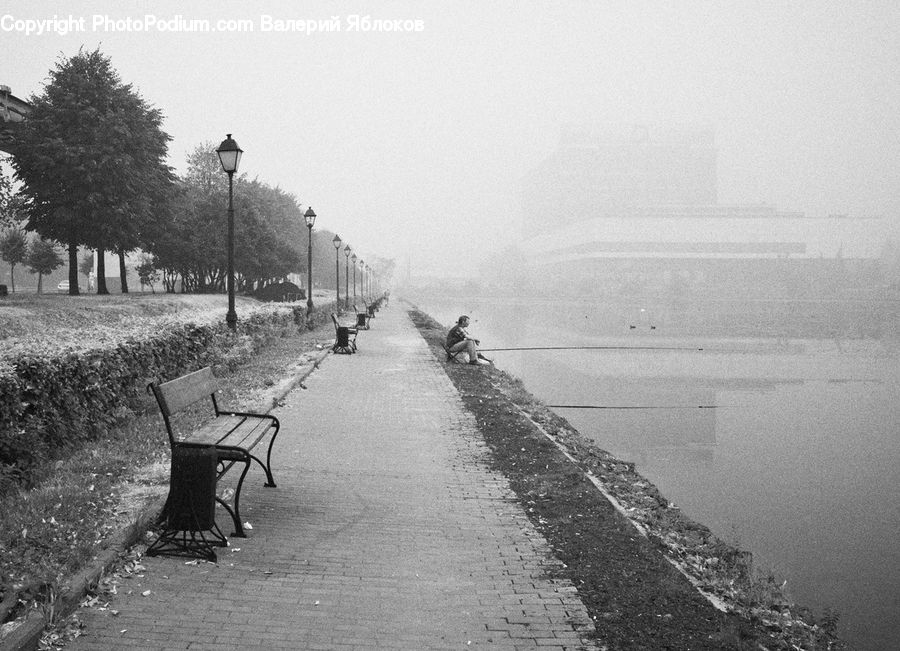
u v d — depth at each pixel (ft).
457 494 22.03
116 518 17.44
